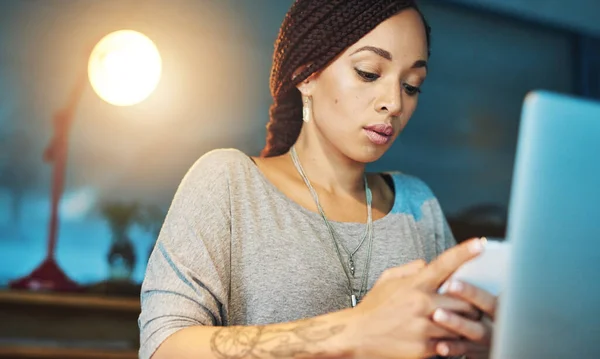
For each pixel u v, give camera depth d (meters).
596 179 0.73
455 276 0.86
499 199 4.64
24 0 3.79
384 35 1.15
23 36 3.76
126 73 3.47
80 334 2.67
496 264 0.86
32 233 3.57
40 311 2.64
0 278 3.47
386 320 0.87
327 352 0.90
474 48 4.69
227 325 1.10
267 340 0.93
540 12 4.69
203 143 4.00
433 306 0.86
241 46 4.18
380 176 1.37
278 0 4.26
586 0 4.72
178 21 4.09
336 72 1.17
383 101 1.15
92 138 3.75
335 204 1.23
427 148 4.52
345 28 1.15
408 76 1.18
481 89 4.70
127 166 3.79
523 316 0.72
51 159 3.25
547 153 0.71
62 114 3.31
